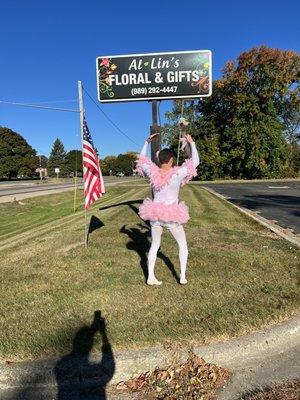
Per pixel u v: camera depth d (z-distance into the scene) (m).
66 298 5.46
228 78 54.81
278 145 54.03
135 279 6.18
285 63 53.31
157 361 3.96
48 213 20.36
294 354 4.28
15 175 101.38
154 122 10.25
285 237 9.52
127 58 10.31
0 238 11.56
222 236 9.55
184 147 5.91
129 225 11.16
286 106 57.22
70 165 124.62
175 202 5.64
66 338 4.30
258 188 32.72
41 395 3.69
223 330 4.41
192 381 3.77
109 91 10.43
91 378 3.85
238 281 6.05
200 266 6.84
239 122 53.81
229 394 3.65
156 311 4.95
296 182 45.03
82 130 8.03
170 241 8.72
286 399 3.52
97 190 8.34
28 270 6.90
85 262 7.23
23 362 3.91
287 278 6.22
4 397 3.65
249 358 4.19
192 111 58.22
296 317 4.75
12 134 97.94
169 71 10.30
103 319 4.75
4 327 4.61
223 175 56.41
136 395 3.67
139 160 5.72
